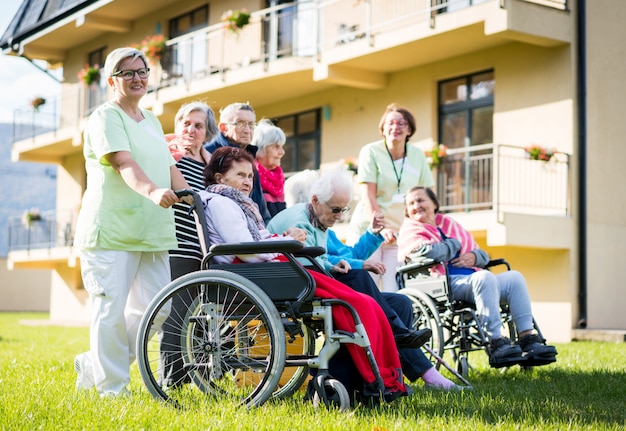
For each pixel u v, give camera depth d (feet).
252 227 15.66
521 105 45.70
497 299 19.98
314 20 53.01
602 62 44.68
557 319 43.96
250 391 15.15
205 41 62.03
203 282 14.29
